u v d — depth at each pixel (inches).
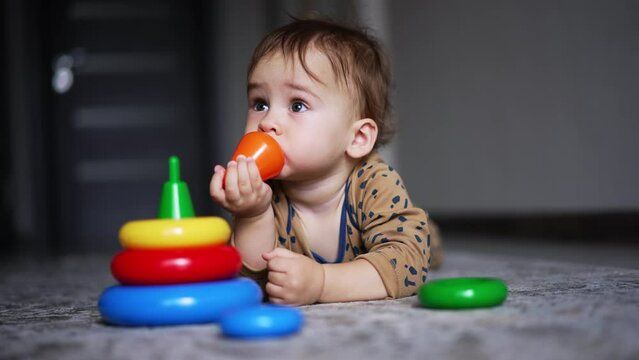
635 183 108.5
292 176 50.3
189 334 36.2
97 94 243.1
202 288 39.3
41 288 75.0
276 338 33.9
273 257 44.9
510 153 142.9
